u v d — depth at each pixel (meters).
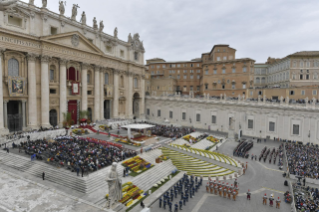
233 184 30.75
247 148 46.84
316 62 66.75
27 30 44.19
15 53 43.31
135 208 23.61
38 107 47.69
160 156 38.66
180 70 100.25
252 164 38.94
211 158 40.06
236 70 76.62
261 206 25.02
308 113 52.56
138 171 31.59
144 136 47.94
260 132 59.78
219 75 80.25
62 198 17.48
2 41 40.06
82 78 56.22
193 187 28.73
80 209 16.02
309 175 31.86
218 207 24.66
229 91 78.19
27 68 45.25
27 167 29.23
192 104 72.19
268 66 90.00
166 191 28.11
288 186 30.34
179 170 35.88
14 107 47.97
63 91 51.31
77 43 53.69
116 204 19.70
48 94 47.97
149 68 106.81
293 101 58.72
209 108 68.94
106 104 68.81
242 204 25.44
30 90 45.47
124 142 42.78
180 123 74.94
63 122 50.66
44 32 46.69
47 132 43.44
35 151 31.97
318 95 59.50
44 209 15.80
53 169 28.06
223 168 36.75
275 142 54.62
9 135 40.69
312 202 23.84
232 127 56.34
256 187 30.12
